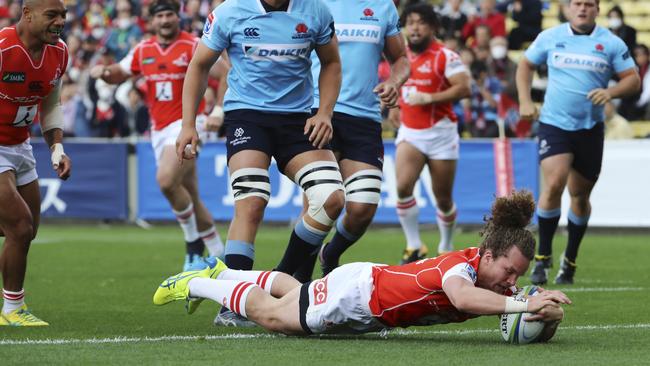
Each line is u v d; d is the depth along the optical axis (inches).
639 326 951.6
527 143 2171.5
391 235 2212.1
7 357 768.9
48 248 1959.9
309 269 1019.9
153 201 2455.7
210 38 946.1
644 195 2101.4
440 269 788.6
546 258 1374.3
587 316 1032.8
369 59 1104.2
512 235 784.3
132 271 1549.0
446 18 2640.3
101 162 2481.5
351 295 813.2
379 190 1089.4
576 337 872.9
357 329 834.8
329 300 821.9
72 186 2497.5
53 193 2507.4
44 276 1480.1
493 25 2642.7
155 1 1544.0
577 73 1355.8
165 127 1535.4
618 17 2504.9
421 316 808.3
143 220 2500.0
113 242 2092.8
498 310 771.4
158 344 834.2
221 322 957.2
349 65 1095.6
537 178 2169.0
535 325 813.2
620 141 2118.6
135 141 2460.6
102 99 2662.4
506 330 826.2
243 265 928.3
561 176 1348.4
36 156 2504.9
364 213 1076.5
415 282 792.3
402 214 1592.0
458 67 1530.5
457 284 775.7
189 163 1541.6
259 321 861.8
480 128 2413.9
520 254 780.6
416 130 1561.3
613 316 1033.5
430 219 2255.2
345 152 1093.8
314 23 942.4
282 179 2361.0
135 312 1080.8
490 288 799.7
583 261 1684.3
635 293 1244.5
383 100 1072.8
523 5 2704.2
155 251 1893.5
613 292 1256.2
